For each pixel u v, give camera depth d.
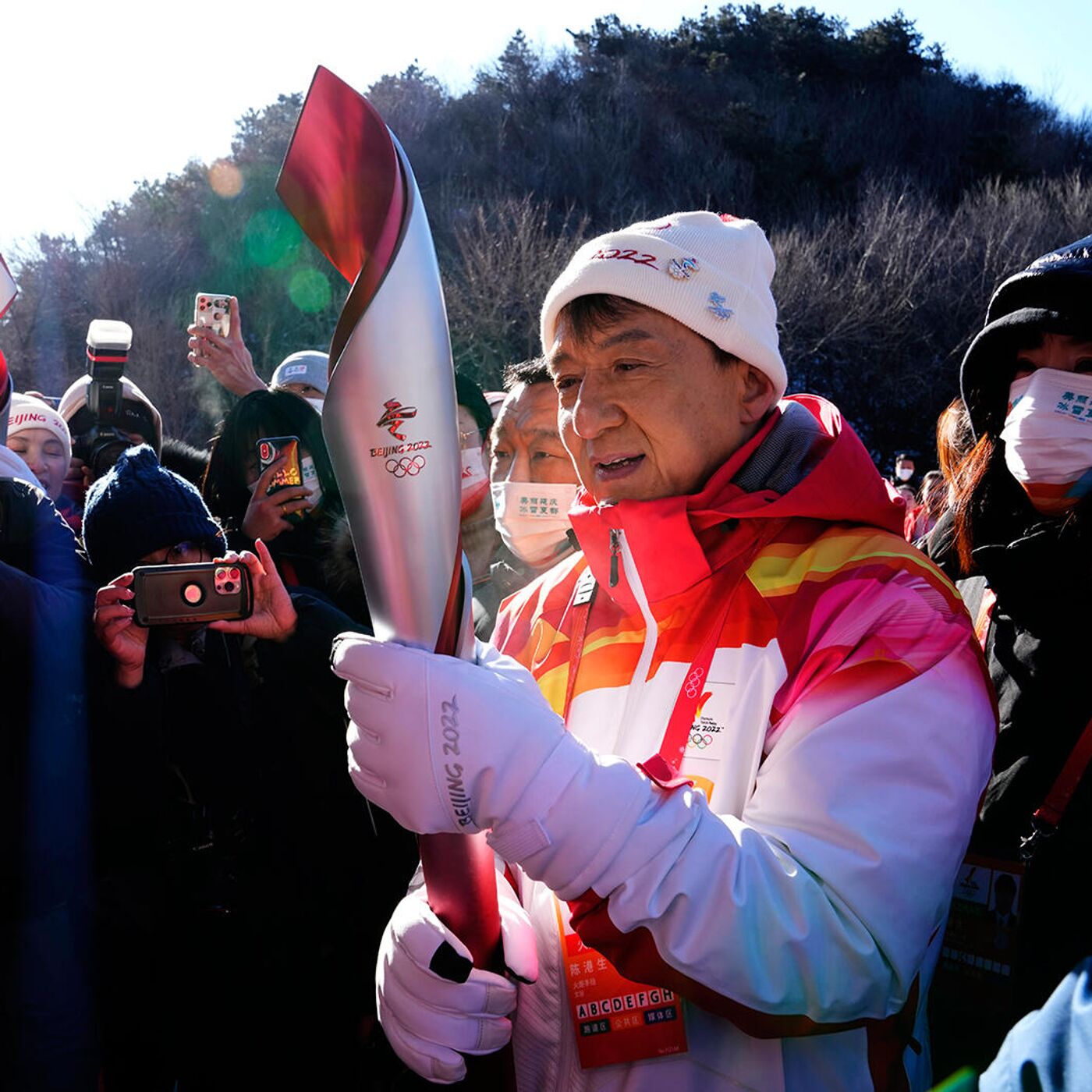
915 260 19.44
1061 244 20.47
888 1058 1.24
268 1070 2.10
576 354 1.34
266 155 22.58
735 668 1.27
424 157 25.00
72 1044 1.93
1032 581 1.51
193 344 3.73
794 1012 1.10
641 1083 1.24
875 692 1.16
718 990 1.10
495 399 3.55
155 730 2.01
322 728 2.08
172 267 20.72
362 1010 2.11
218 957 2.10
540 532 2.40
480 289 17.22
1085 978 0.88
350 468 1.04
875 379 18.56
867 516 1.31
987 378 1.70
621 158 25.00
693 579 1.32
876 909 1.11
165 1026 2.10
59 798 1.92
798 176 24.61
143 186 21.92
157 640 2.12
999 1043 1.49
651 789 1.14
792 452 1.36
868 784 1.13
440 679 1.06
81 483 3.67
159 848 2.08
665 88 29.06
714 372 1.31
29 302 19.62
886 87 32.34
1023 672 1.57
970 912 1.53
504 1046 1.28
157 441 3.76
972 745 1.17
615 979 1.26
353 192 1.05
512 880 1.46
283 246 20.84
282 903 2.09
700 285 1.28
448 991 1.22
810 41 33.19
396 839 2.12
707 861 1.10
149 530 2.08
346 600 2.52
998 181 22.81
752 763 1.23
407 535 1.04
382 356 1.01
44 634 1.91
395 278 1.01
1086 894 1.42
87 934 1.97
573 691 1.41
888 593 1.22
